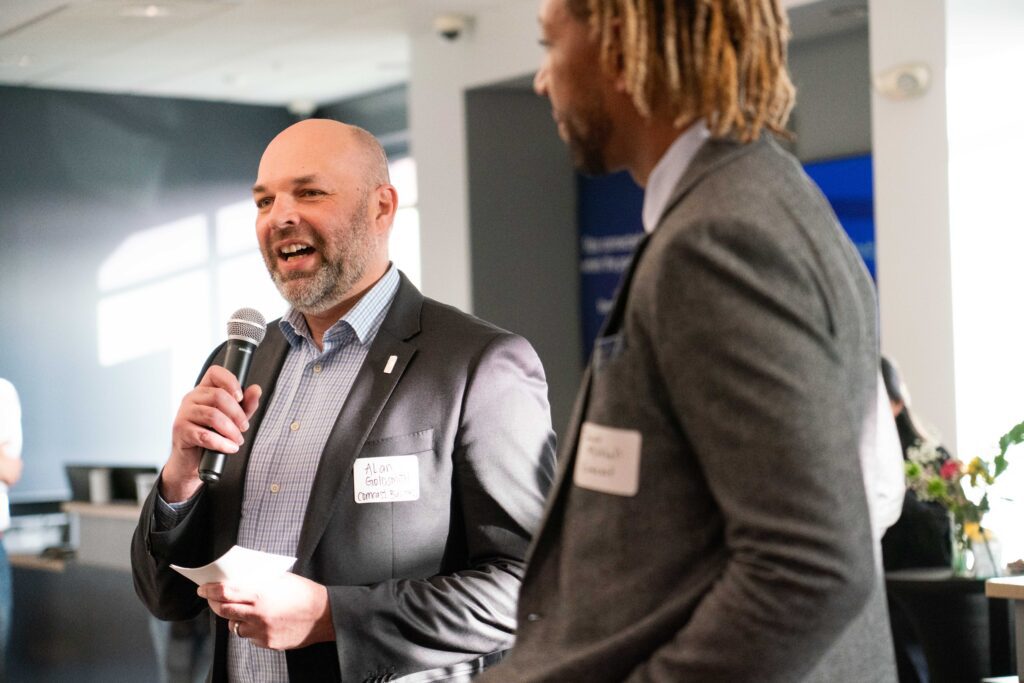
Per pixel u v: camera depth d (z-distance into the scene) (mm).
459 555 2104
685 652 1062
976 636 3904
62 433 10344
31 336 10242
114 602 6207
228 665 2152
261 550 2094
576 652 1157
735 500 1042
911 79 5527
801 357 1040
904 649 4086
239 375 2182
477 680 1228
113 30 8445
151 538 2113
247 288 11336
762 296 1050
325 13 8055
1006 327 5555
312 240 2145
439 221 8477
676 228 1105
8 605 5035
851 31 6895
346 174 2170
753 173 1139
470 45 8164
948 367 5492
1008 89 5637
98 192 10586
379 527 2041
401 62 9719
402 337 2170
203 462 2021
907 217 5633
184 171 11000
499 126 8367
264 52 9266
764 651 1022
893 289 5684
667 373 1093
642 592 1134
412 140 8680
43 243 10328
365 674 1938
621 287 1186
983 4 5582
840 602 1012
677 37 1181
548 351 8586
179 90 10703
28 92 10289
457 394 2086
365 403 2105
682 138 1211
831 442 1029
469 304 8266
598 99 1237
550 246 8586
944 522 3977
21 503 9789
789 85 1244
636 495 1138
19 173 10234
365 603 1937
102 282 10586
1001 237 5578
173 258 10945
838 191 6914
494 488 2047
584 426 1191
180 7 7848
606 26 1196
